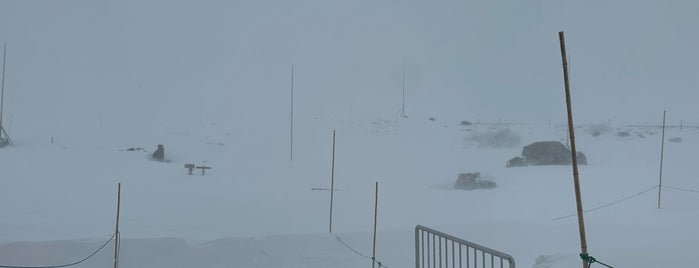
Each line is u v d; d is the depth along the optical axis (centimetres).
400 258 1116
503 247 1202
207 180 2297
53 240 1051
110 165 2564
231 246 1126
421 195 2005
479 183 2181
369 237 1188
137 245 1066
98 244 1054
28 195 1744
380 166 2872
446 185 2288
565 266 779
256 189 2095
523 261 1091
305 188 2158
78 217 1415
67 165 2455
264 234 1288
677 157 3033
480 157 3247
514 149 3622
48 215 1430
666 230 1244
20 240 1064
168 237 1110
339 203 1820
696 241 820
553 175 2481
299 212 1638
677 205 1669
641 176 2391
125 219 1422
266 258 1105
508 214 1627
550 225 1329
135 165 2612
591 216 1492
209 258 1087
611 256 787
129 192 1911
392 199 1908
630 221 1359
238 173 2538
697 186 2095
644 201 1781
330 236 1169
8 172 2180
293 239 1155
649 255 766
